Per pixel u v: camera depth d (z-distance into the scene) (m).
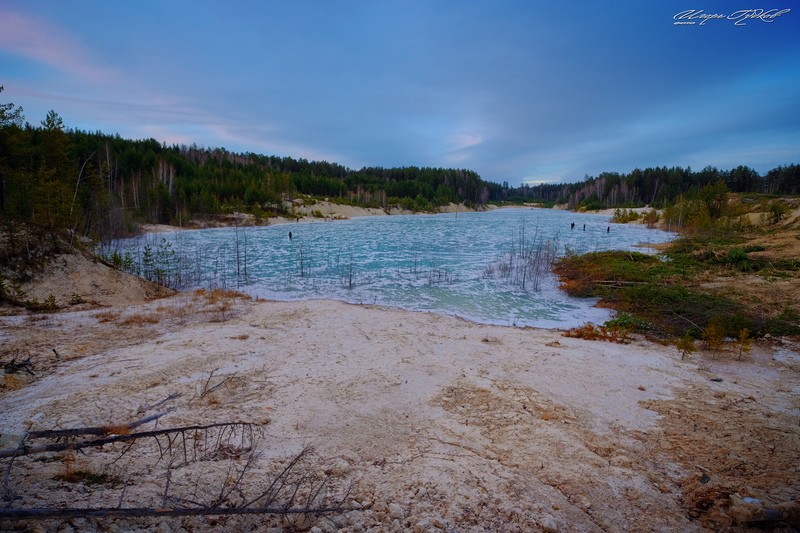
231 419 4.13
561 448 3.76
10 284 9.48
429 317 9.67
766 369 6.35
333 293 13.12
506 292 13.30
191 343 6.84
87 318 8.50
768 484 3.21
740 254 15.40
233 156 116.44
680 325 8.75
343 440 3.86
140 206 44.84
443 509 2.83
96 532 2.15
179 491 2.75
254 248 25.19
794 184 81.81
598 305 11.52
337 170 130.12
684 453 3.71
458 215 79.62
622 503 3.00
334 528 2.55
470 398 4.93
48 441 3.39
